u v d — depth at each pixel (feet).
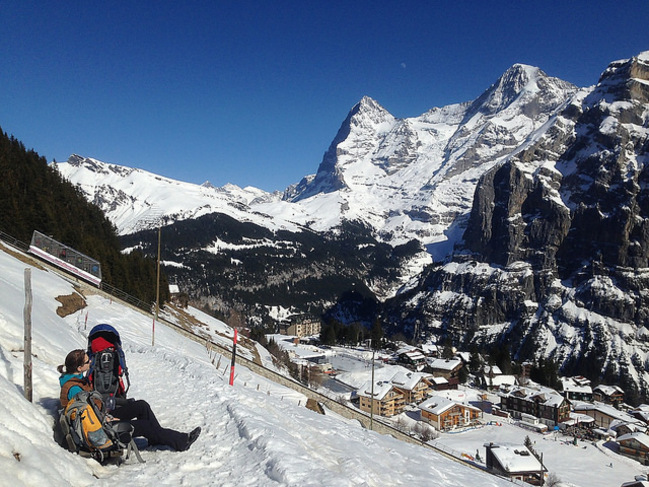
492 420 338.54
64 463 21.68
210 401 42.63
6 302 67.62
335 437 38.63
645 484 191.42
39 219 273.75
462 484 32.94
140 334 137.59
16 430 21.54
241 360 180.34
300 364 410.11
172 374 57.41
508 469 183.93
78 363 27.78
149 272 313.53
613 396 474.49
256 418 35.50
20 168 351.05
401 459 36.27
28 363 29.40
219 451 28.86
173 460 26.84
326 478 23.81
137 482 23.13
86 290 177.88
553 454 270.87
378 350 620.49
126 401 29.66
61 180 426.92
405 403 361.71
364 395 322.34
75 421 24.39
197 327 295.48
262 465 25.86
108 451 25.03
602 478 235.20
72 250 197.98
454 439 284.61
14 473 17.78
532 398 346.54
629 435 274.98
